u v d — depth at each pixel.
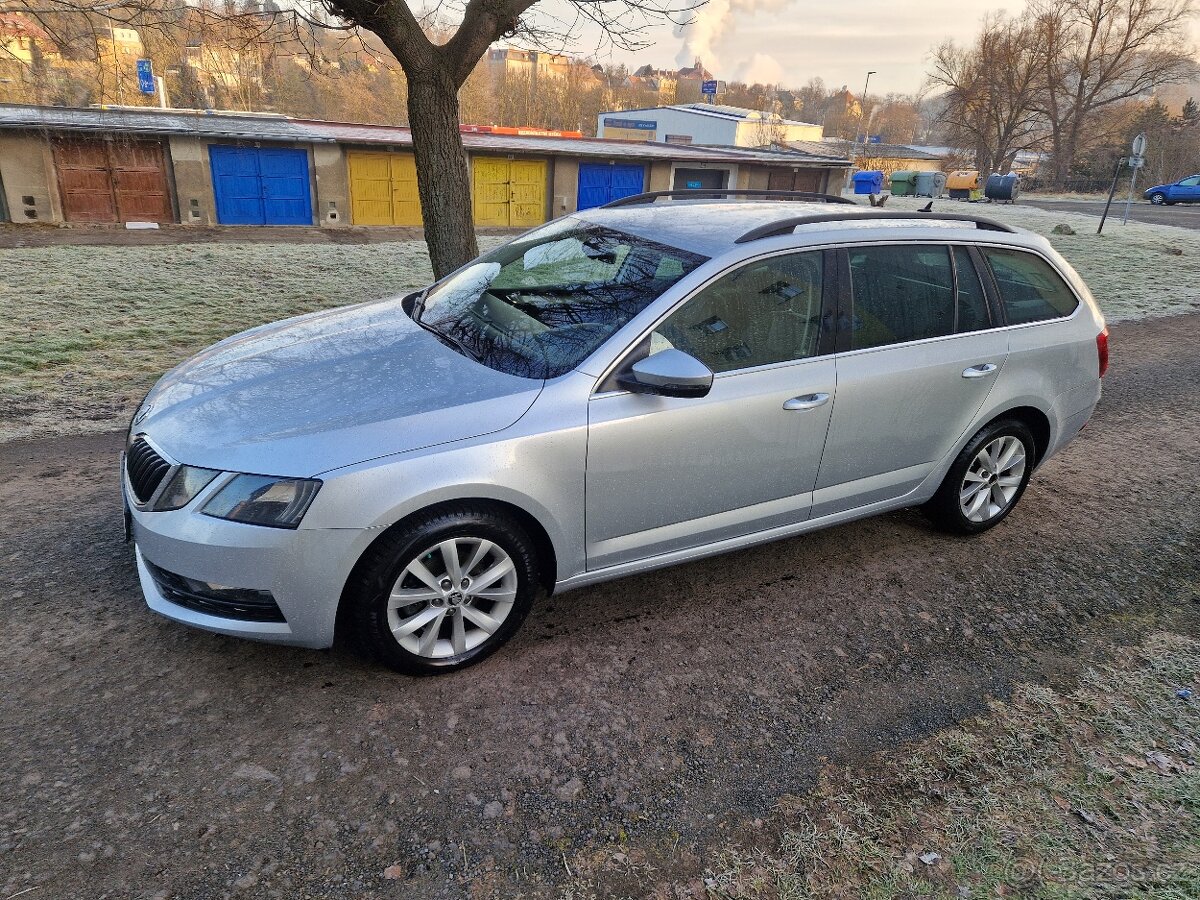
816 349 3.35
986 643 3.34
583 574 3.09
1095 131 64.06
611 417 2.89
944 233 3.80
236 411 2.79
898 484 3.81
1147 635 3.47
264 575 2.52
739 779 2.52
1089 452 5.80
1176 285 14.73
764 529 3.48
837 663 3.14
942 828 2.38
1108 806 2.49
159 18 7.39
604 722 2.73
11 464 4.62
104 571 3.45
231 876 2.07
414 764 2.49
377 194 23.17
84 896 1.98
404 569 2.67
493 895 2.07
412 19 6.51
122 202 20.64
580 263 3.52
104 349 7.61
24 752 2.42
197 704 2.68
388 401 2.77
